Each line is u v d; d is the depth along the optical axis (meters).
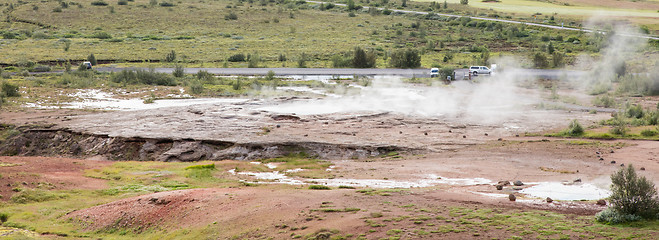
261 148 31.36
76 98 50.06
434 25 123.75
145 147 32.72
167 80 60.22
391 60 81.06
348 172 26.09
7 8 133.75
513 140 32.53
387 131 35.41
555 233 13.48
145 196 20.98
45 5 137.00
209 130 35.06
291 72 71.62
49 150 34.72
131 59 83.44
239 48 95.88
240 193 20.12
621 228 13.73
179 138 32.94
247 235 15.66
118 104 47.41
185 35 111.19
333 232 14.68
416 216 15.48
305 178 25.11
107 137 34.38
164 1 149.12
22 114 41.44
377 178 24.30
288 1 162.62
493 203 16.86
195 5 146.25
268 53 91.06
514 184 21.45
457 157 28.55
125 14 130.88
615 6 154.50
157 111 41.81
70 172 26.88
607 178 22.36
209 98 50.62
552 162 26.31
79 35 108.38
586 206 16.34
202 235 16.38
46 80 60.41
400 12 142.75
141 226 18.56
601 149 28.98
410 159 28.72
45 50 89.75
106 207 20.42
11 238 17.19
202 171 26.67
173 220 18.36
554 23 118.88
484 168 25.48
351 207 16.91
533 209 16.00
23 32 110.25
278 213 17.02
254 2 162.88
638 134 32.72
